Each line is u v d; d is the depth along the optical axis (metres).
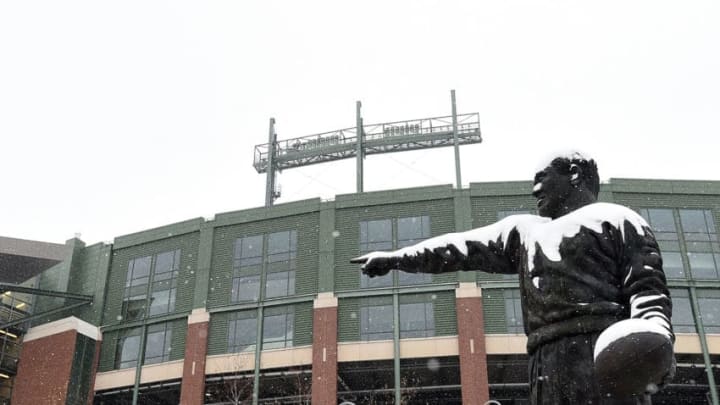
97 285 52.09
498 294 43.88
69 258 53.66
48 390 47.03
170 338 48.38
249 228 49.78
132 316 50.19
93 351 49.44
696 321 42.84
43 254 54.81
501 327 43.03
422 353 43.00
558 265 4.86
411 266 5.70
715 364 43.59
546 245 4.98
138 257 52.31
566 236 4.91
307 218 48.84
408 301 44.69
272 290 47.34
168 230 51.97
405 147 57.12
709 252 44.94
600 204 5.00
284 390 47.75
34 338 49.62
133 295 50.97
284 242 48.59
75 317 48.88
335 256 46.88
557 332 4.77
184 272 50.00
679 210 46.06
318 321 44.88
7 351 49.59
